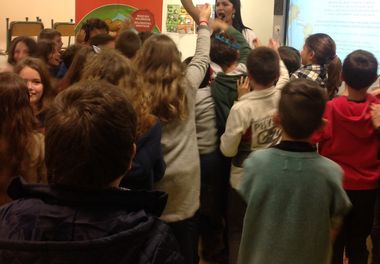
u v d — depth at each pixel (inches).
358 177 91.0
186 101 81.9
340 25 171.0
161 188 82.0
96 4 185.6
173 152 81.7
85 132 35.6
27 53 142.2
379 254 102.4
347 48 169.5
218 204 109.3
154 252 35.6
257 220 66.4
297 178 63.9
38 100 87.7
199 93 102.5
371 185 92.0
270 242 65.2
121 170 37.7
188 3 111.3
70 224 34.9
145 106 72.5
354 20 166.2
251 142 92.0
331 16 173.6
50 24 371.9
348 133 89.8
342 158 91.3
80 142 35.4
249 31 149.6
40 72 87.8
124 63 73.3
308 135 64.7
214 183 106.4
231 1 145.1
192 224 88.1
